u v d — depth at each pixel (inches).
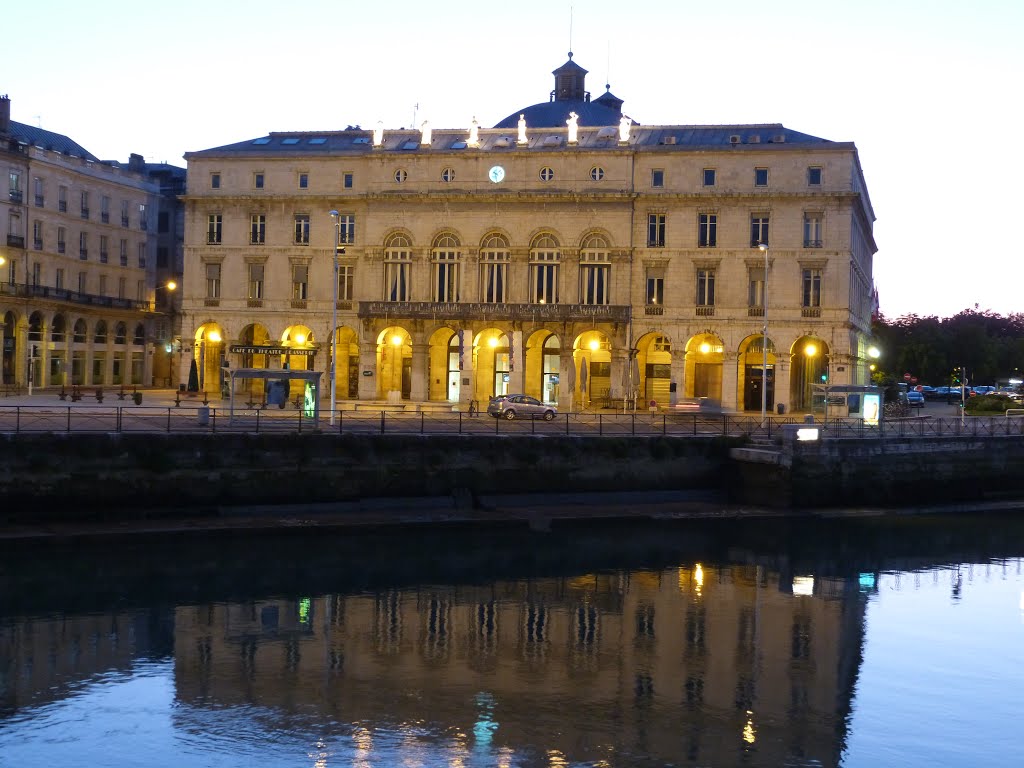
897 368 6314.0
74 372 4222.4
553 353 3838.6
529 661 1332.4
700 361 3725.4
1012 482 2632.9
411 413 2960.1
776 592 1691.7
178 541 1849.2
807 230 3558.1
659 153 3619.6
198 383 3841.0
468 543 1971.0
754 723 1143.0
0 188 3806.6
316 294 3836.1
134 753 1036.5
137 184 4665.4
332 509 2085.4
